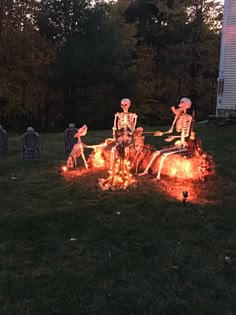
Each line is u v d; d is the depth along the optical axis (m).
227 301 4.41
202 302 4.38
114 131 9.38
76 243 5.73
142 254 5.43
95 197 7.61
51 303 4.32
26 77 29.20
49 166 10.33
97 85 29.55
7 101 30.59
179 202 7.38
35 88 30.42
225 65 20.56
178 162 8.77
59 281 4.74
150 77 35.75
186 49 35.03
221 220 6.62
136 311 4.21
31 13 29.98
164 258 5.32
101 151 9.76
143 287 4.64
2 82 28.02
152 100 35.78
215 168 9.82
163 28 36.03
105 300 4.39
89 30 28.52
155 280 4.80
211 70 37.19
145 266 5.11
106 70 27.92
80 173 9.30
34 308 4.24
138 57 35.44
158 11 36.09
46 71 28.20
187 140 9.69
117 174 8.38
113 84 29.33
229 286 4.70
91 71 27.91
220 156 11.46
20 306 4.27
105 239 5.86
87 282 4.72
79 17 28.52
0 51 28.23
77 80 28.33
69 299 4.39
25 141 11.23
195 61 36.59
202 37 36.12
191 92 38.06
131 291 4.56
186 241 5.84
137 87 31.22
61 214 6.75
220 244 5.76
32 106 31.47
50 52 29.12
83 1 28.61
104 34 28.38
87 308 4.25
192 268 5.09
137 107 34.88
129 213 6.82
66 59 27.48
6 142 12.53
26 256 5.33
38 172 9.66
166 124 37.38
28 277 4.82
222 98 20.84
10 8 28.73
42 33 29.34
